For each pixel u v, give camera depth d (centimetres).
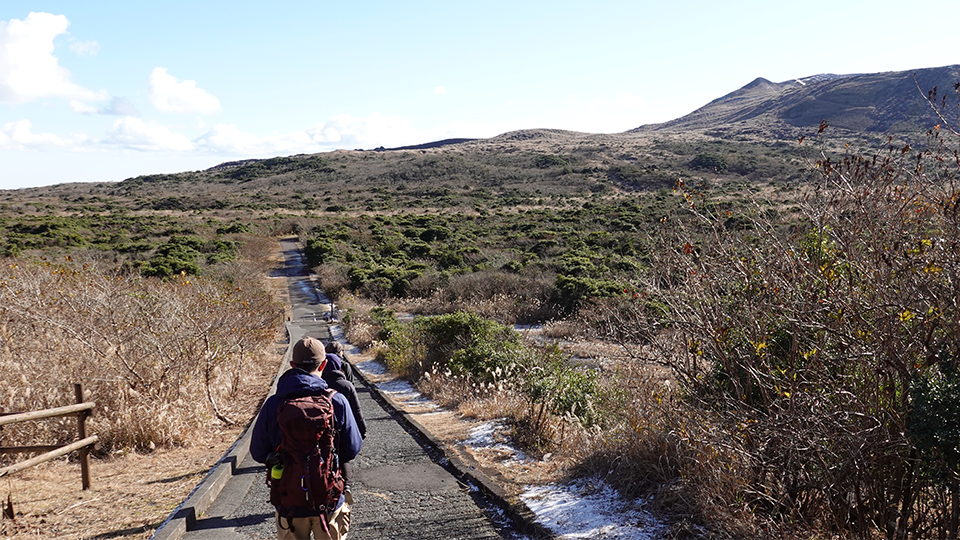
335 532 323
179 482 634
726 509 424
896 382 375
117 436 754
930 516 389
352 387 429
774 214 429
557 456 664
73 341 860
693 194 496
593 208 6900
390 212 8350
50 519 525
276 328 1877
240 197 10781
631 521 462
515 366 1040
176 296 1063
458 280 2967
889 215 375
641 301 506
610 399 787
